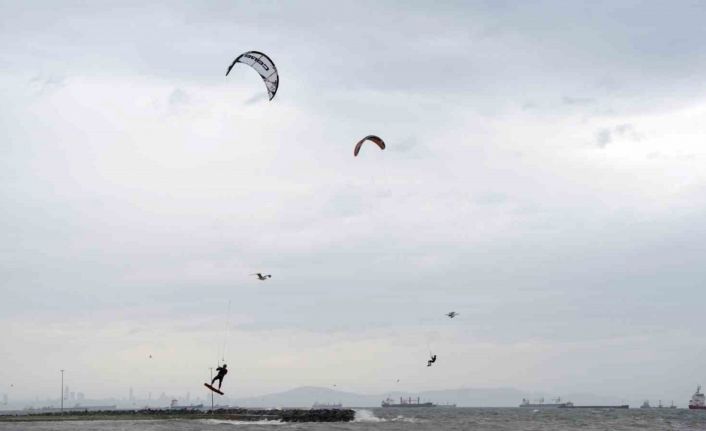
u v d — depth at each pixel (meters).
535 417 198.25
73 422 116.06
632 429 122.62
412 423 133.88
